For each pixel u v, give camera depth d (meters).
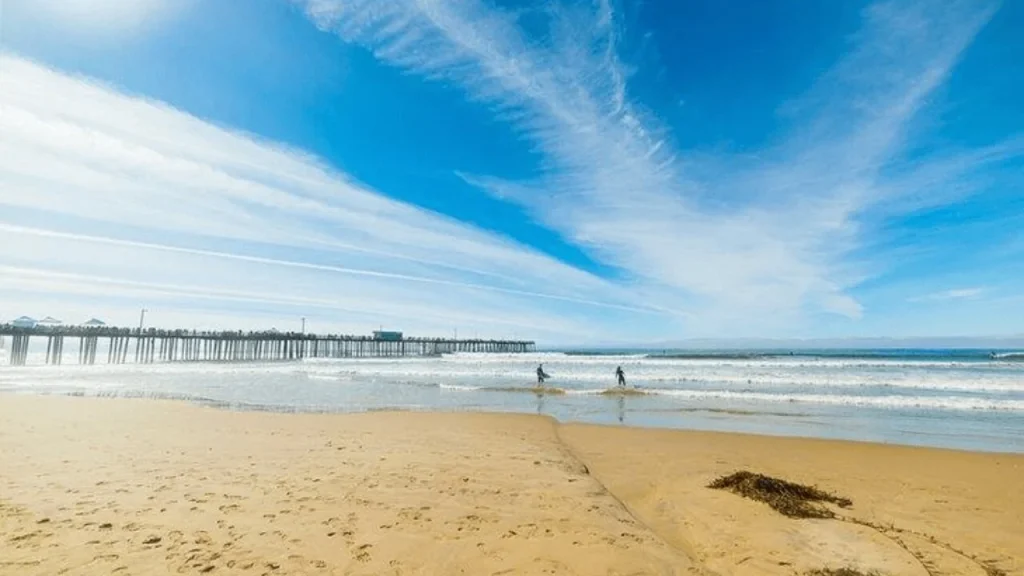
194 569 4.21
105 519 5.34
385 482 7.16
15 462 7.91
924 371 33.03
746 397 21.64
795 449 10.61
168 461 8.24
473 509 6.00
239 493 6.46
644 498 7.00
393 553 4.68
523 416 15.10
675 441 11.49
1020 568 4.61
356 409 17.70
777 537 5.27
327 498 6.32
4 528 5.00
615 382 28.19
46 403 16.11
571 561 4.55
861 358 55.59
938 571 4.54
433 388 25.67
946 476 8.41
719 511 6.21
